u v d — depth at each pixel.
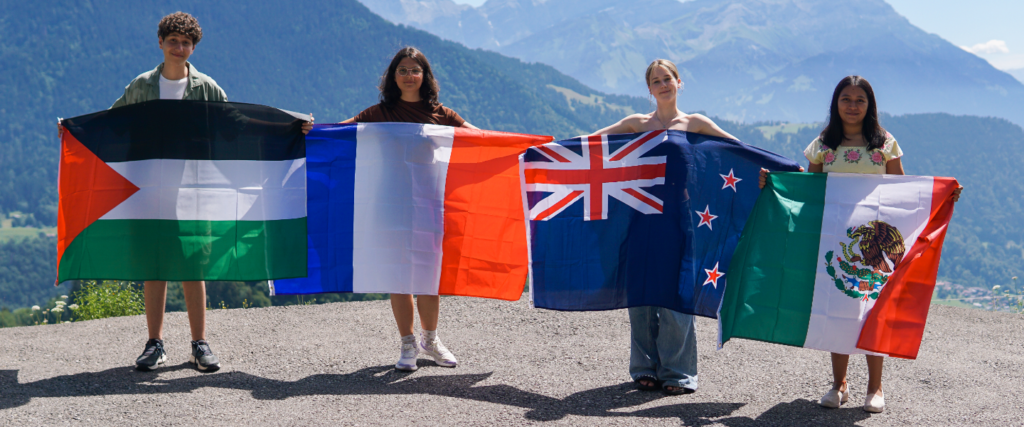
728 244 4.38
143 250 4.45
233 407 3.92
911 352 3.90
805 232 4.09
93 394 4.10
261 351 5.27
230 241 4.53
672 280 4.31
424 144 4.74
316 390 4.31
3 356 5.03
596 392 4.39
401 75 4.71
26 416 3.69
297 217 4.65
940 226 3.95
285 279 4.70
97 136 4.46
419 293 4.73
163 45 4.43
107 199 4.45
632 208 4.45
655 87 4.46
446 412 3.92
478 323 6.39
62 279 4.45
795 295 4.06
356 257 4.73
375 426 3.66
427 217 4.74
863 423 3.86
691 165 4.39
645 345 4.48
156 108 4.45
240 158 4.56
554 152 4.55
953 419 3.95
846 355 4.10
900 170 4.18
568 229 4.53
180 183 4.47
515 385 4.51
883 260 4.00
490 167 4.80
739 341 5.75
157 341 4.70
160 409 3.85
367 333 5.93
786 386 4.56
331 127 4.75
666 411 4.02
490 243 4.79
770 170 4.39
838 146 4.20
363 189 4.75
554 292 4.52
